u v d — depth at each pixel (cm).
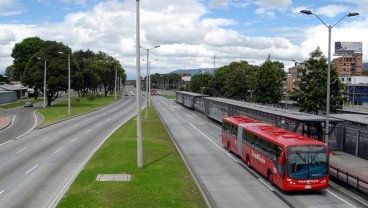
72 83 9369
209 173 2797
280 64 9175
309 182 2267
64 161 3048
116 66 16225
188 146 4038
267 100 6506
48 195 2130
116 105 10950
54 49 9388
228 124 3741
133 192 2116
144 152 3303
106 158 3022
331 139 3562
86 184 2280
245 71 9081
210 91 12312
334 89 4562
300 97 4588
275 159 2406
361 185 2297
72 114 7488
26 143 4025
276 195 2261
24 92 14350
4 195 2128
